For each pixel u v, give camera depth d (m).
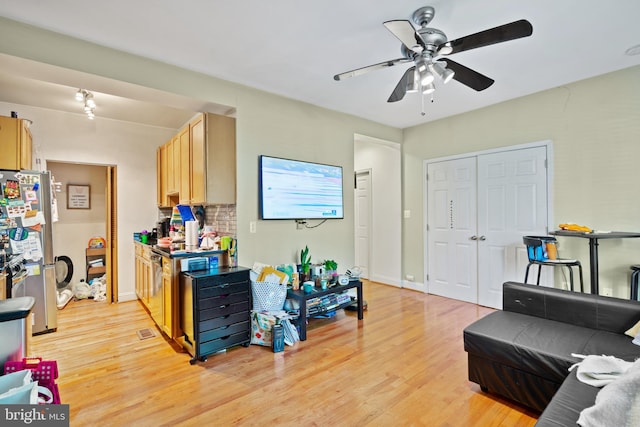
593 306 2.11
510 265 3.76
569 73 3.05
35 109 3.77
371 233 5.52
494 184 3.90
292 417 1.86
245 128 3.23
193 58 2.69
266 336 2.86
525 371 1.86
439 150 4.48
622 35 2.37
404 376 2.32
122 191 4.43
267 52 2.59
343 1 1.96
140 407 1.96
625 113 2.96
